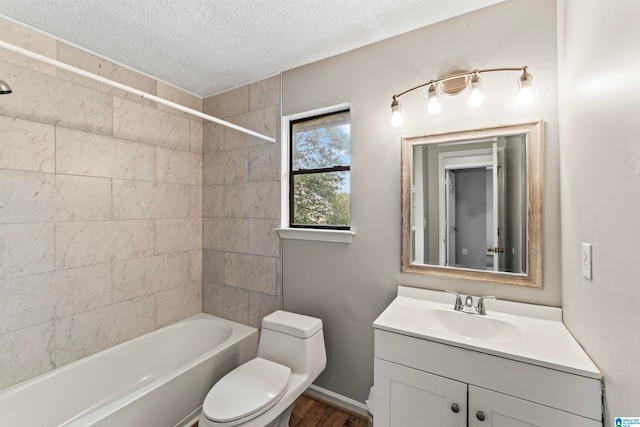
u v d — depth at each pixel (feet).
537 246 4.33
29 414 4.85
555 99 4.24
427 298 5.12
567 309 3.95
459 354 3.59
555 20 4.26
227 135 7.89
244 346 6.79
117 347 6.18
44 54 5.35
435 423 3.75
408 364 3.93
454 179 4.99
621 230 2.39
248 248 7.52
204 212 8.40
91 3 4.60
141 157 6.92
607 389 2.73
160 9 4.78
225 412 4.00
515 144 4.54
